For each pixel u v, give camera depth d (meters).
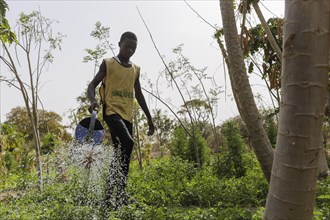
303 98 1.45
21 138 11.09
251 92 3.07
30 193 6.15
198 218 3.88
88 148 3.81
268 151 3.05
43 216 4.28
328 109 5.77
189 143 12.45
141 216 3.96
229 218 3.94
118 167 4.20
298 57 1.45
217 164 10.31
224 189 6.39
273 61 8.73
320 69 1.45
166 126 20.81
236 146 10.20
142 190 5.96
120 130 4.55
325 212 3.59
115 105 4.65
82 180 4.07
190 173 9.32
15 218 4.45
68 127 12.25
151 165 11.06
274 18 8.56
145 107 5.36
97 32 10.37
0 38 6.98
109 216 3.95
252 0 6.05
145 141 14.03
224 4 3.07
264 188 6.41
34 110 7.29
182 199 6.07
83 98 12.09
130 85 4.80
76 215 4.00
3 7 5.90
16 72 7.12
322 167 7.13
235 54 3.06
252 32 8.64
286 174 1.49
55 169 4.35
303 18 1.44
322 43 1.44
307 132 1.45
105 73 4.68
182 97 11.92
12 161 12.59
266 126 13.47
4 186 8.09
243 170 9.98
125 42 4.80
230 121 10.70
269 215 1.55
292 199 1.48
